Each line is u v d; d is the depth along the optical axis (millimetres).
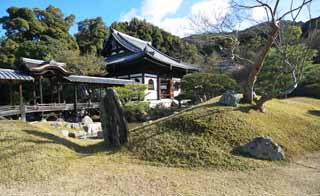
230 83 17562
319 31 11781
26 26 22266
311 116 10742
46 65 13828
